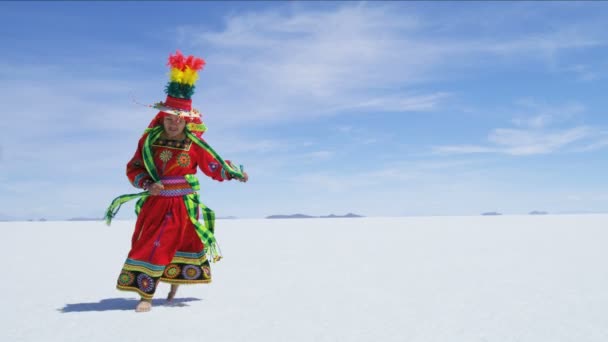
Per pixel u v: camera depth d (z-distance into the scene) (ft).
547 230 48.62
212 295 16.85
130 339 11.18
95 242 38.45
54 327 12.36
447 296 15.74
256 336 11.37
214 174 16.52
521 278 18.99
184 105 16.06
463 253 27.71
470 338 11.03
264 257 27.14
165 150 16.14
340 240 38.70
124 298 16.44
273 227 62.95
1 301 15.69
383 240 38.27
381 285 17.88
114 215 16.43
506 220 77.87
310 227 62.18
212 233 16.62
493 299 15.20
